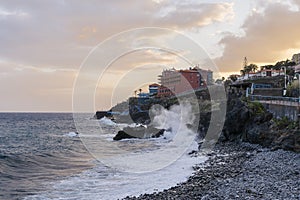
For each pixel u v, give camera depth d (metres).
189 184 13.12
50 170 18.20
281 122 22.02
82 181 14.38
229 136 27.66
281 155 17.86
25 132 52.22
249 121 26.36
